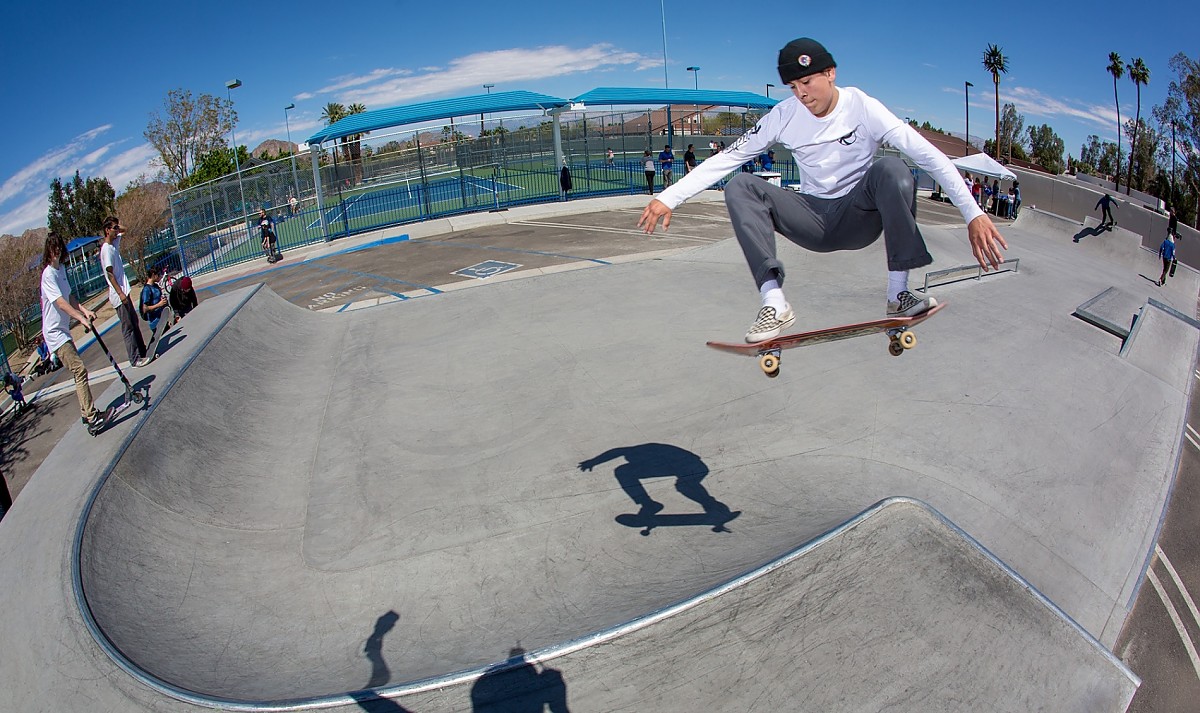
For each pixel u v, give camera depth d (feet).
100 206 124.67
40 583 13.55
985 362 28.78
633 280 41.63
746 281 40.24
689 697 10.35
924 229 55.36
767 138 9.43
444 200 88.02
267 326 32.96
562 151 88.89
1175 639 21.83
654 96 81.97
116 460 17.83
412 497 19.39
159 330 29.63
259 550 17.44
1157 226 106.63
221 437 22.48
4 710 11.31
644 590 14.35
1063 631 12.48
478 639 13.48
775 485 19.56
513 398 25.58
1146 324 34.12
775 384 25.91
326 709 9.86
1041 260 52.31
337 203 85.35
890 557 12.94
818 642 11.32
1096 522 19.99
